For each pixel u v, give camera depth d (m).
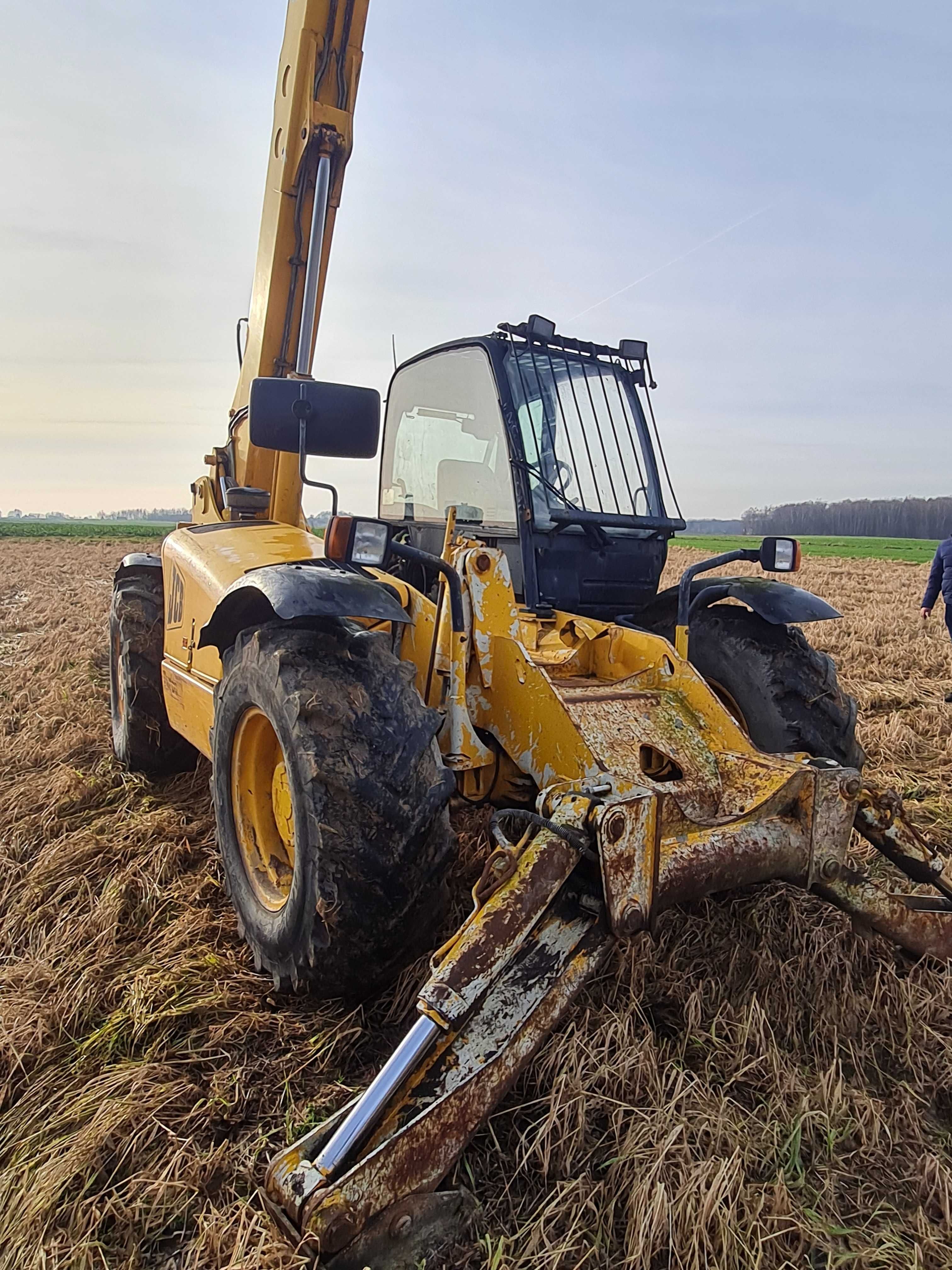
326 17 3.67
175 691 3.94
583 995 2.37
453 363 3.62
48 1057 2.33
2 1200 1.84
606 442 3.61
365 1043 2.32
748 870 2.15
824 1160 1.95
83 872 3.37
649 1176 1.78
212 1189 1.87
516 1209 1.81
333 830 2.20
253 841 2.78
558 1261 1.65
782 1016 2.41
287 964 2.39
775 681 3.20
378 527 2.51
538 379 3.43
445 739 2.62
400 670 2.46
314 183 3.82
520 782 2.64
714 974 2.57
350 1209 1.57
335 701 2.30
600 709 2.49
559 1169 1.89
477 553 2.60
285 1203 1.61
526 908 1.88
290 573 2.52
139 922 3.03
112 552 32.53
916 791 4.50
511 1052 1.81
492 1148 1.95
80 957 2.75
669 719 2.59
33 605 14.31
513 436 3.27
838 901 2.34
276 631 2.56
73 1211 1.79
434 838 2.29
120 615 4.52
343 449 2.99
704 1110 2.00
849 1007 2.41
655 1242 1.69
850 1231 1.76
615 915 1.93
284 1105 2.10
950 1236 1.76
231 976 2.61
